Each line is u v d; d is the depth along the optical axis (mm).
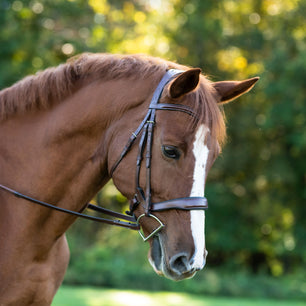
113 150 3070
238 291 17500
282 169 19688
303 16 20234
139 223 3039
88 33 17375
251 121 20438
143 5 20781
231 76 20750
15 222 3148
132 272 17656
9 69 15164
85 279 17328
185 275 2848
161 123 2934
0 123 3307
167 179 2875
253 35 20531
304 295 17875
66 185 3189
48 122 3221
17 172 3209
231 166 20703
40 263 3189
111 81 3189
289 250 20609
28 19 16672
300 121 18641
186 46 20906
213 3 20781
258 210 20625
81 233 20250
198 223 2832
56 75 3291
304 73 18094
